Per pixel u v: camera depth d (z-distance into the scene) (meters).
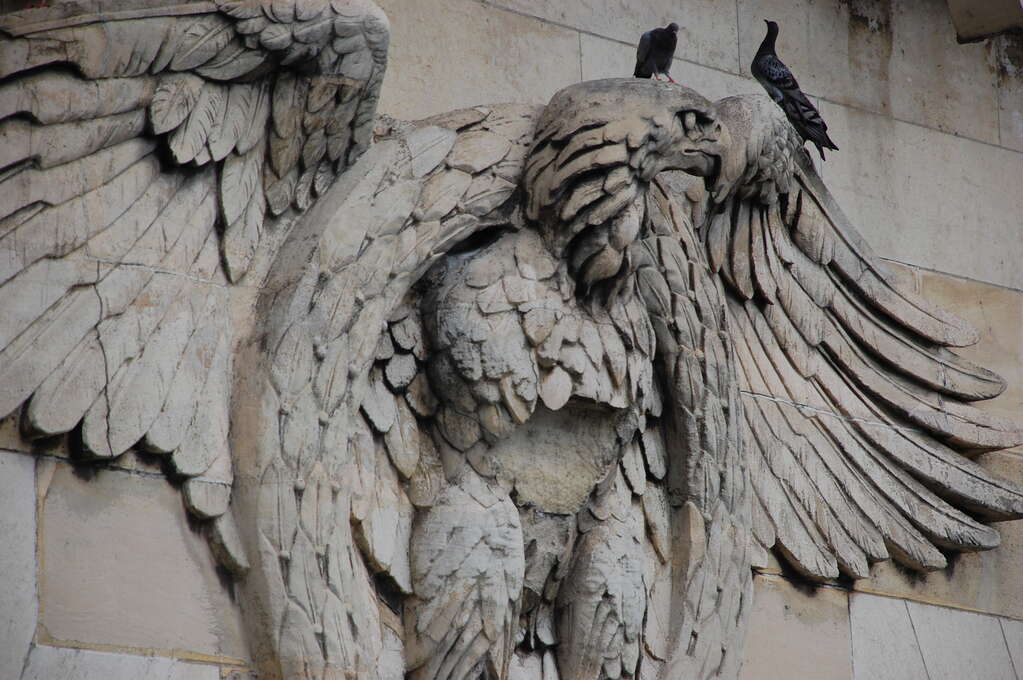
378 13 10.09
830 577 12.75
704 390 11.96
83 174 9.57
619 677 11.11
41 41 9.26
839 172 14.36
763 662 12.37
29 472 9.23
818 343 13.29
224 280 10.13
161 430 9.63
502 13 12.73
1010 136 15.50
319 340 10.11
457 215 10.82
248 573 9.75
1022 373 14.82
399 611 10.45
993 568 13.95
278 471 9.85
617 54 13.24
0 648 8.94
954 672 13.38
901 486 13.39
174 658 9.45
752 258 12.88
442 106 12.23
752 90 13.92
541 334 10.77
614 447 11.23
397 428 10.66
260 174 10.29
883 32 15.00
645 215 11.80
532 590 10.98
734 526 12.09
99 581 9.33
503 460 10.85
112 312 9.59
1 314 9.21
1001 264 15.04
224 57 9.83
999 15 13.70
